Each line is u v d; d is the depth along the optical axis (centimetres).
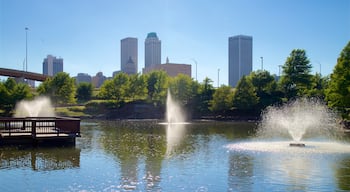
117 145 2969
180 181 1667
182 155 2409
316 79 8556
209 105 8562
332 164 2061
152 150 2655
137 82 9800
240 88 7969
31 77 12794
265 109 7900
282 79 8188
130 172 1856
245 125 5866
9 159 2245
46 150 2636
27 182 1648
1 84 7781
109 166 2017
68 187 1562
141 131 4550
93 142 3192
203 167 1984
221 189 1537
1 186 1583
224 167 1981
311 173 1830
